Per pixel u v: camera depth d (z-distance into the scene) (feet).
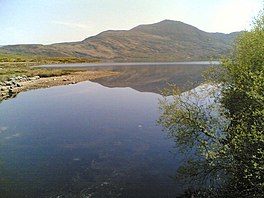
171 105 55.57
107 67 503.20
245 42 57.11
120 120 116.26
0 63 546.26
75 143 88.79
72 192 57.93
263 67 47.70
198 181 57.11
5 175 66.39
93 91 205.98
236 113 51.60
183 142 55.72
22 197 56.13
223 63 56.34
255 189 43.83
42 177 65.10
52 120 118.83
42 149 83.76
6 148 84.99
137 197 55.47
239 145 45.21
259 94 46.80
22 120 119.14
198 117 54.70
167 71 371.76
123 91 203.51
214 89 59.16
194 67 446.60
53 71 347.77
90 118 120.98
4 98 176.86
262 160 41.22
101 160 74.90
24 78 261.03
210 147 49.26
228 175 50.67
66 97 178.91
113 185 60.75
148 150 80.89
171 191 57.00
